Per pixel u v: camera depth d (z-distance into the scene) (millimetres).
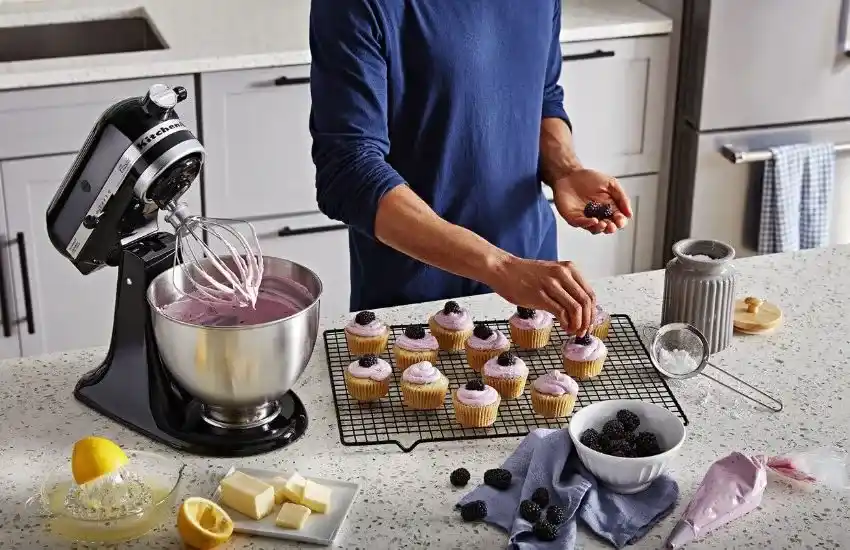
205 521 1404
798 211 3379
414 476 1529
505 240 2135
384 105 1890
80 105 2826
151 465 1524
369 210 1769
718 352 1848
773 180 3326
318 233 3156
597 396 1706
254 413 1612
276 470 1529
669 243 3533
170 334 1514
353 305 2223
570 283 1630
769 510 1474
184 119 2918
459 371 1803
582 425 1536
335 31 1835
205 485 1506
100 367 1687
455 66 1956
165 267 1597
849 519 1462
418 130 2004
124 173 1531
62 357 1813
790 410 1688
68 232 1636
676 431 1515
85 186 1579
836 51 3277
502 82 2021
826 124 3367
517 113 2068
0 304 2977
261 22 3143
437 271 2104
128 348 1618
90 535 1397
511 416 1676
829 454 1538
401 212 1744
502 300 2008
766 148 3348
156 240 1643
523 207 2135
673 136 3404
